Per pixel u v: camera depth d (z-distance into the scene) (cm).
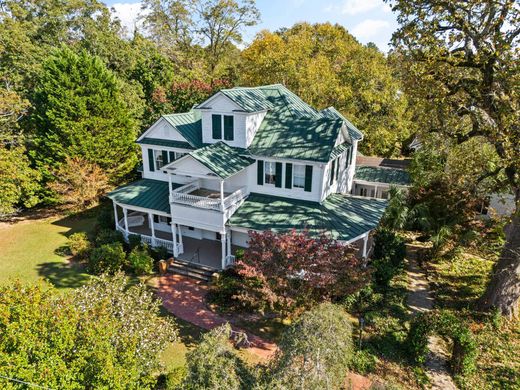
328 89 3947
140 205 2314
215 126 2281
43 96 2938
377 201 2295
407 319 1666
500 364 1402
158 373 1303
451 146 1845
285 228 1911
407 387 1292
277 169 2139
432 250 2286
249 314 1738
